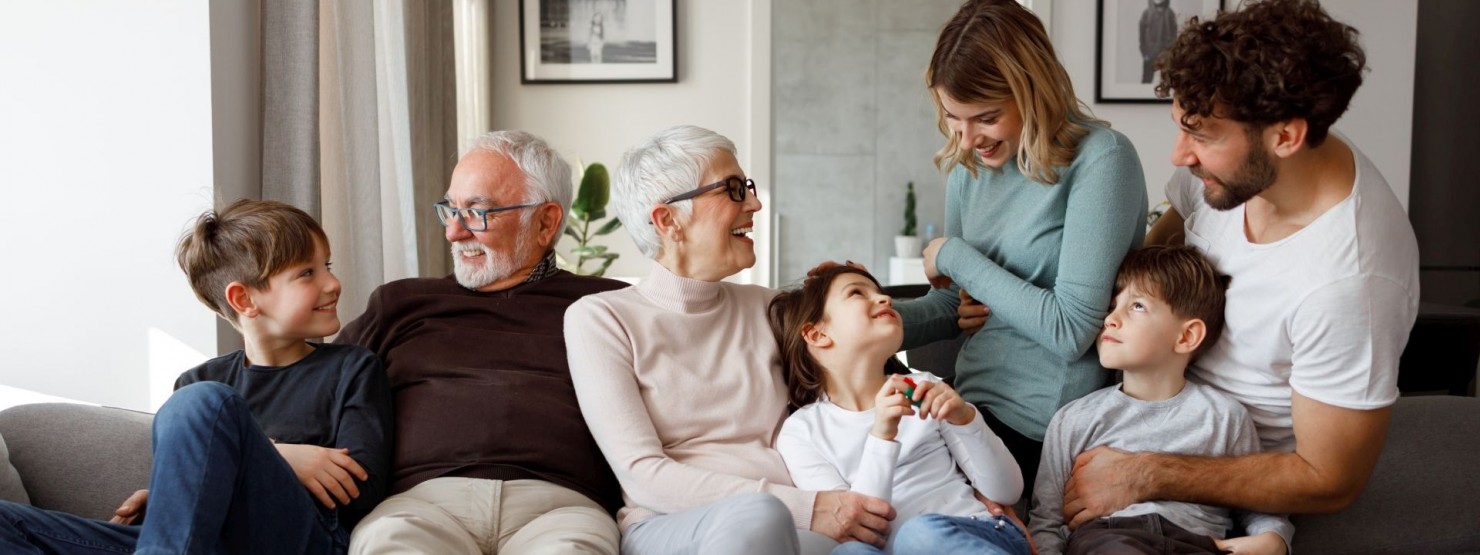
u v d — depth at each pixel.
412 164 3.83
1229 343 1.91
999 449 1.84
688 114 5.49
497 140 2.18
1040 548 1.90
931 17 7.85
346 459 1.81
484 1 5.29
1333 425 1.75
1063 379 2.04
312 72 2.70
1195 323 1.88
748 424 1.97
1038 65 1.92
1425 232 5.57
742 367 2.00
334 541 1.77
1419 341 3.23
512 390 1.99
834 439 1.90
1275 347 1.82
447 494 1.87
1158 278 1.88
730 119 5.49
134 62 2.53
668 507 1.80
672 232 1.97
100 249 2.56
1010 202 2.12
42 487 1.89
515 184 2.14
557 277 2.23
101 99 2.54
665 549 1.70
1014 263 2.10
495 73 5.49
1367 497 1.99
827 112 7.92
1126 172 1.96
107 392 2.58
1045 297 1.97
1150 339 1.88
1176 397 1.93
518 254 2.15
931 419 1.90
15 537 1.60
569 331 1.98
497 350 2.06
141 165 2.54
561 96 5.49
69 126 2.54
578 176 5.46
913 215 7.85
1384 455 2.04
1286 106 1.60
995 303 2.04
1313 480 1.78
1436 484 2.01
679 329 1.98
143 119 2.54
